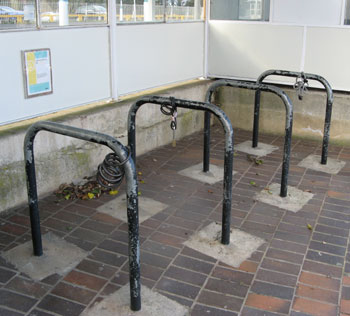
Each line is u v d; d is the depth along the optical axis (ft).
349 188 16.35
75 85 15.84
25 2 13.51
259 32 21.97
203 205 14.65
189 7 21.52
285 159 14.96
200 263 11.39
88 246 11.97
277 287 10.54
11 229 12.64
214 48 23.22
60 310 9.53
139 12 18.42
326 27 20.48
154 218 13.65
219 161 18.79
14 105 13.70
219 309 9.73
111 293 10.11
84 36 15.81
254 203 14.89
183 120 21.42
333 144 21.44
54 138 14.57
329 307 9.89
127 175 8.79
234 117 23.58
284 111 22.20
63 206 14.11
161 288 10.35
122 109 17.35
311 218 13.97
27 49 13.78
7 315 9.34
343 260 11.71
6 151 13.10
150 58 19.40
